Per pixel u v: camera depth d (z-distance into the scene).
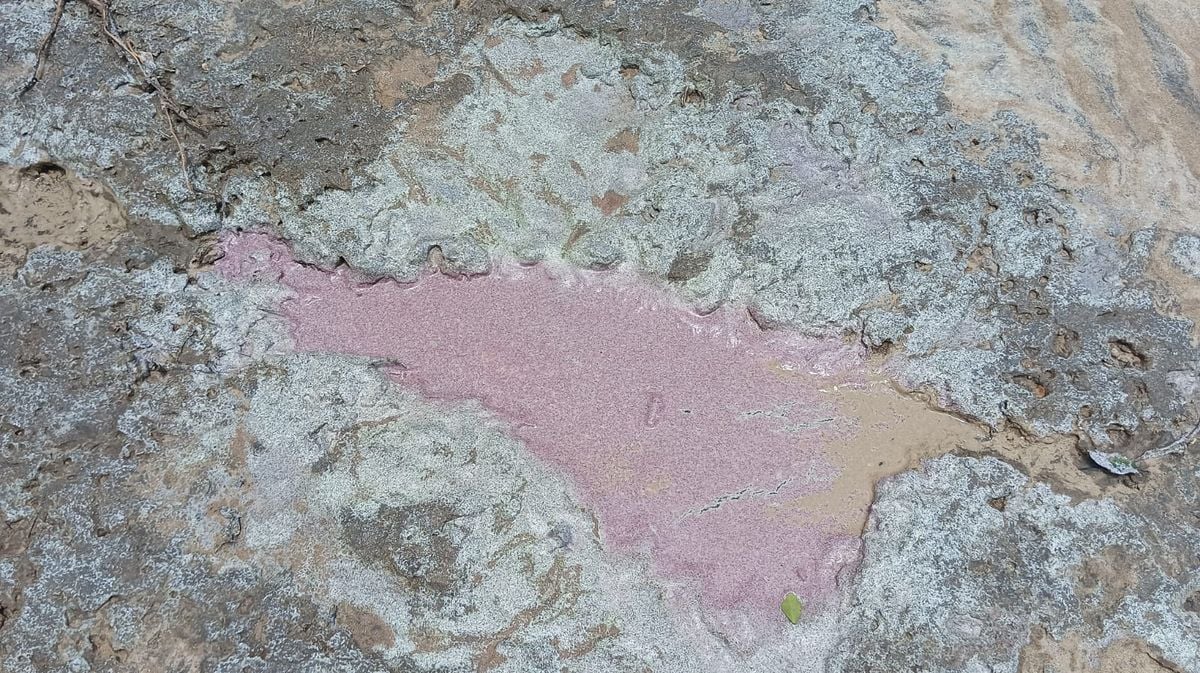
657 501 0.99
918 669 0.95
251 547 0.97
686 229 1.03
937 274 1.02
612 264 1.03
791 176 1.04
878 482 0.99
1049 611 0.96
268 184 1.03
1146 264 1.02
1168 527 0.97
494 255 1.03
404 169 1.04
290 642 0.95
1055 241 1.03
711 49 1.07
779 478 1.00
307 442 0.99
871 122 1.05
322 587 0.96
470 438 1.00
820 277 1.02
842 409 1.01
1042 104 1.06
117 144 1.03
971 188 1.04
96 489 0.97
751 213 1.03
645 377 1.02
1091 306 1.01
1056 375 1.00
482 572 0.97
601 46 1.07
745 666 0.96
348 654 0.95
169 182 1.03
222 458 0.98
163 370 0.99
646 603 0.97
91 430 0.98
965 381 1.00
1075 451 0.99
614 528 0.98
